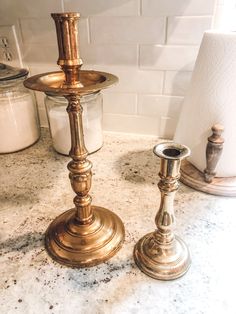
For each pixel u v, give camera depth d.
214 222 0.43
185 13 0.55
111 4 0.57
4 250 0.39
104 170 0.58
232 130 0.45
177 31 0.57
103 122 0.72
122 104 0.68
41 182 0.55
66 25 0.27
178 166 0.30
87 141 0.62
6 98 0.60
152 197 0.49
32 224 0.44
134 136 0.72
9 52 0.67
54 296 0.33
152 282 0.34
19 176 0.57
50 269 0.36
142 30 0.58
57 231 0.41
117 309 0.31
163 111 0.67
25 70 0.61
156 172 0.57
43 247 0.40
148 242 0.37
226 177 0.50
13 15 0.63
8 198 0.50
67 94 0.28
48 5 0.60
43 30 0.63
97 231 0.40
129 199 0.49
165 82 0.63
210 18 0.54
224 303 0.32
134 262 0.37
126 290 0.33
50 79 0.34
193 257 0.37
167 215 0.34
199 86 0.47
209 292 0.33
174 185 0.32
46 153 0.66
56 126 0.61
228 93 0.44
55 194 0.51
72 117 0.32
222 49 0.42
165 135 0.70
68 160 0.63
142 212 0.46
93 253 0.38
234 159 0.48
